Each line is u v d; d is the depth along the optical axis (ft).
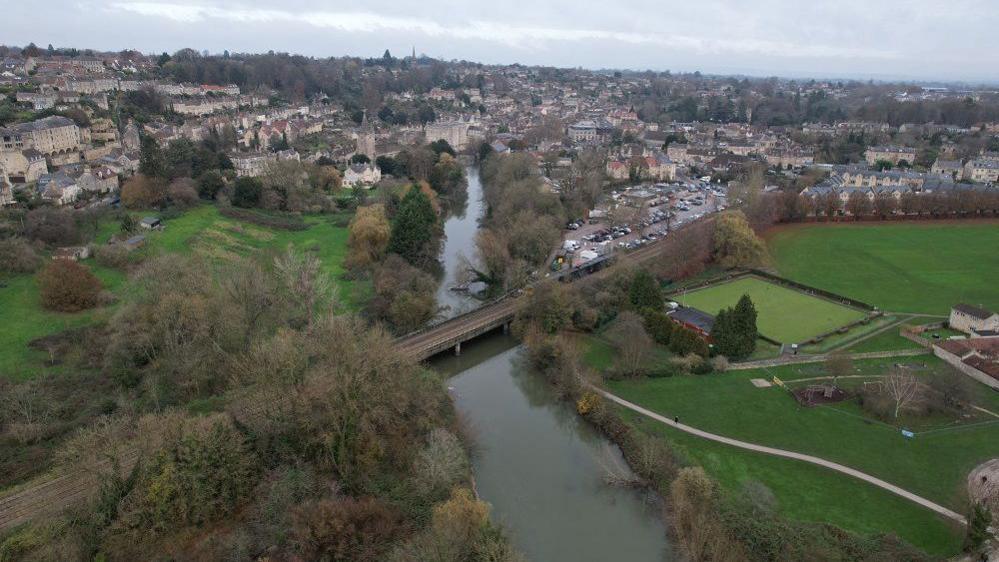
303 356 325.42
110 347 379.14
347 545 248.73
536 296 494.18
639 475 329.52
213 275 502.38
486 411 408.46
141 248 588.50
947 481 317.42
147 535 255.70
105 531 250.78
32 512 264.72
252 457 288.92
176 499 261.65
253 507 277.03
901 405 371.35
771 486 313.12
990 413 380.17
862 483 315.99
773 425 368.48
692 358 436.35
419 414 334.65
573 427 389.19
